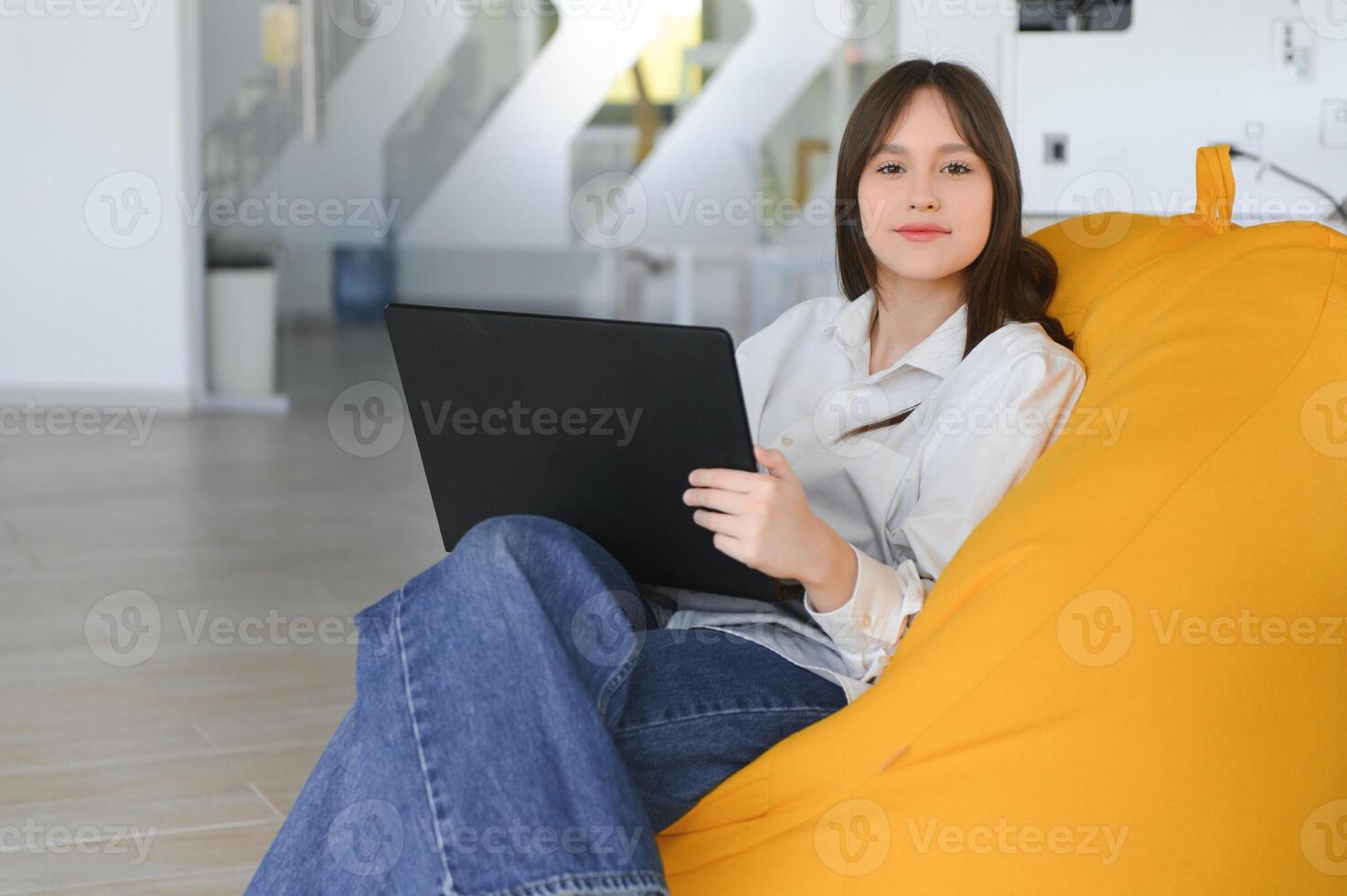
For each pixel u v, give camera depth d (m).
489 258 8.09
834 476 1.52
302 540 3.66
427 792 1.12
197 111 5.64
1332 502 1.23
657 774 1.28
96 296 5.65
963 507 1.37
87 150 5.59
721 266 7.75
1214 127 4.57
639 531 1.33
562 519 1.36
